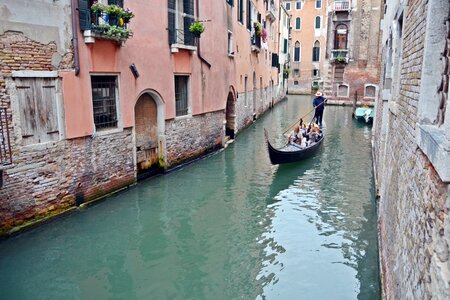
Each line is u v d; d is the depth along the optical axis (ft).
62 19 25.36
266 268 21.58
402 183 13.89
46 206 25.35
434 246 8.02
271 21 95.09
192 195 32.65
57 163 25.81
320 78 139.23
